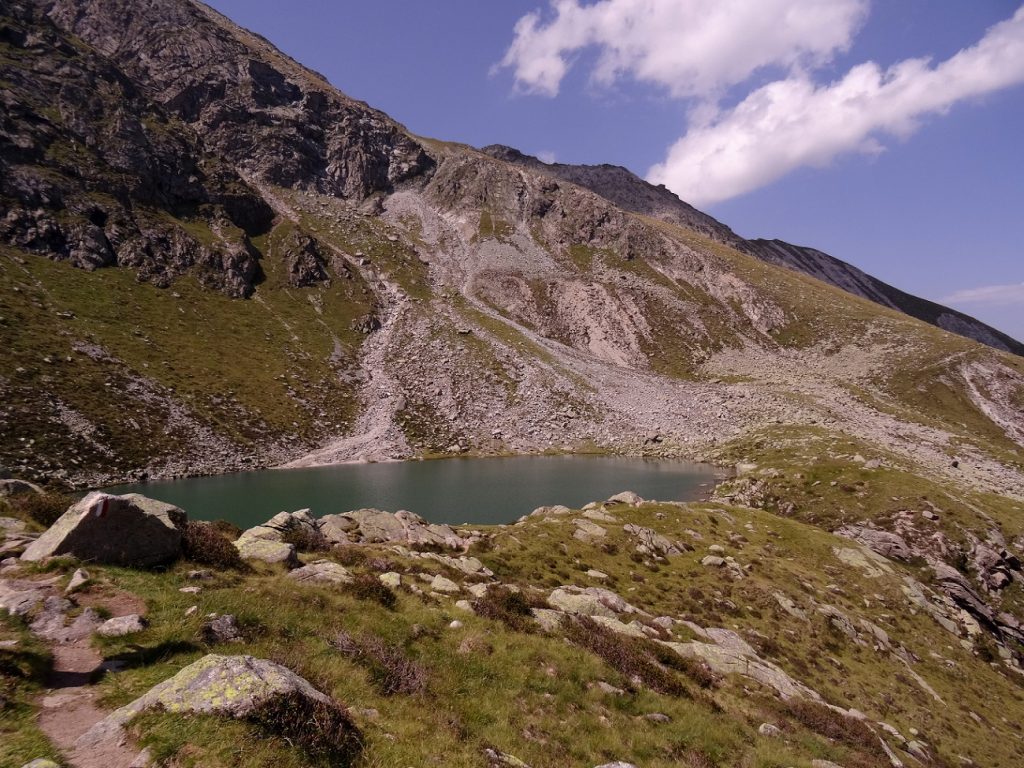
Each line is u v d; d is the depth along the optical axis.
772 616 40.91
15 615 13.27
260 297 165.25
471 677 16.78
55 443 79.94
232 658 11.20
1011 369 173.50
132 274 138.38
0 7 166.75
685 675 24.38
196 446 98.00
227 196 189.62
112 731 9.41
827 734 23.50
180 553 19.72
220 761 8.88
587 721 16.27
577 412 151.38
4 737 9.04
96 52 188.25
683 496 92.50
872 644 41.44
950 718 34.47
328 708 11.21
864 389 172.00
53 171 141.38
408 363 159.88
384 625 17.95
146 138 174.12
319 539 30.25
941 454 122.62
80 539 17.14
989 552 65.19
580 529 50.47
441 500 81.75
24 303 105.38
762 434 129.88
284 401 125.50
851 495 80.75
